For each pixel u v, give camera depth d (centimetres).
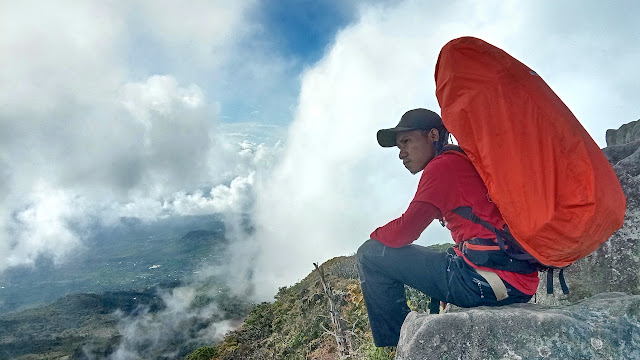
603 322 155
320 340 2014
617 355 146
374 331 209
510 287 175
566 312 162
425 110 206
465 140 154
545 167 136
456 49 160
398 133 209
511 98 143
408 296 536
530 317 155
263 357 2995
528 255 165
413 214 178
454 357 155
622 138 441
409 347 160
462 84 155
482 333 156
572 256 144
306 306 3397
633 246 213
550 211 134
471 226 178
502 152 143
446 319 160
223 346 4941
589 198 129
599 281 223
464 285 181
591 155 133
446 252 197
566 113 140
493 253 173
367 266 205
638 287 207
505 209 145
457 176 173
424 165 209
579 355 147
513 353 151
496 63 150
